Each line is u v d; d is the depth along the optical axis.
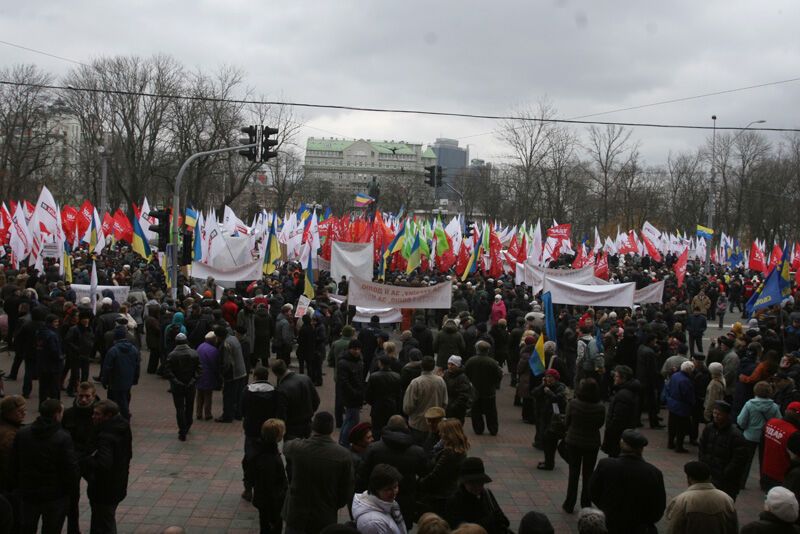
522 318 18.55
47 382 13.63
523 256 31.17
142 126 58.84
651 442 13.86
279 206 75.38
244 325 16.05
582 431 9.77
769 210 74.69
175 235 21.80
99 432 7.89
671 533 6.94
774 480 9.28
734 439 9.20
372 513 6.18
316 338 17.48
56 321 13.69
